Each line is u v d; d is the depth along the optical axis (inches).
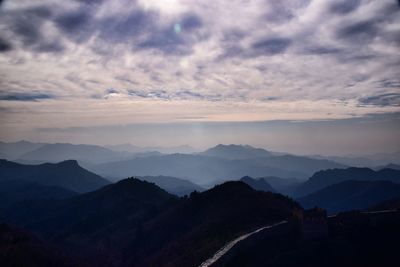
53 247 3998.5
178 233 4160.9
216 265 1808.6
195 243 2982.3
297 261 2213.3
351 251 2340.1
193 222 4237.2
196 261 2158.0
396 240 2487.7
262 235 2378.2
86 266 3794.3
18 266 2856.8
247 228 2738.7
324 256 2274.9
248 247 2217.0
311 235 2460.6
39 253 3289.9
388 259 2310.5
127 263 4160.9
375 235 2544.3
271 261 2154.3
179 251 3083.2
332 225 2635.3
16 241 3393.2
